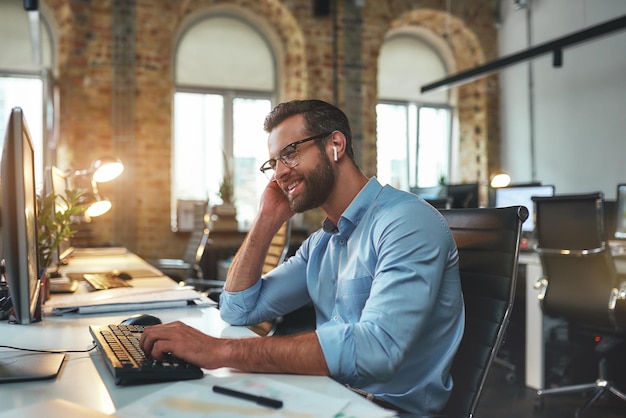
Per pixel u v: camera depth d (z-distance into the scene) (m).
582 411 2.88
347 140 1.28
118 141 5.71
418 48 7.50
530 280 3.38
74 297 1.75
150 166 5.84
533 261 3.38
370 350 1.00
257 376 0.98
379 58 7.25
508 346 3.60
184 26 6.33
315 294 1.40
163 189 5.88
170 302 1.70
